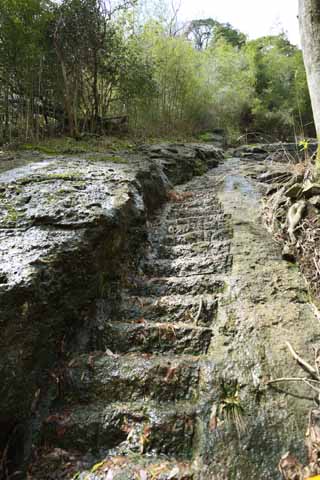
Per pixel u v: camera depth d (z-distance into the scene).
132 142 5.07
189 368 1.50
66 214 1.89
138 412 1.35
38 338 1.41
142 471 1.16
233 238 2.51
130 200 2.35
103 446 1.28
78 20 4.55
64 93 4.63
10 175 2.59
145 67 5.30
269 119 8.52
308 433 1.17
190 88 6.48
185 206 3.43
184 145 5.42
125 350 1.69
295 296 1.86
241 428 1.23
